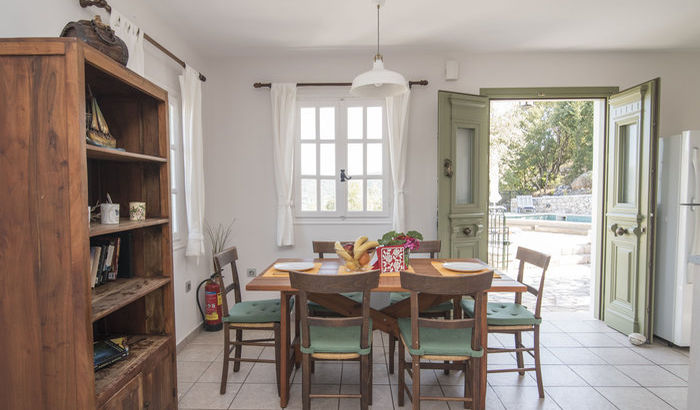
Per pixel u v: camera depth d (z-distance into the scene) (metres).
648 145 3.03
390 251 2.38
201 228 3.13
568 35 3.15
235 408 2.19
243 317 2.35
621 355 2.87
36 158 1.21
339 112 3.66
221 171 3.67
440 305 2.67
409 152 3.63
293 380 2.53
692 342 1.66
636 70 3.55
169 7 2.65
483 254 3.71
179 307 3.03
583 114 11.03
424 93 3.60
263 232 3.70
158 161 1.83
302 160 3.71
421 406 2.19
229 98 3.65
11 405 1.25
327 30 3.04
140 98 1.84
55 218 1.21
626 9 2.69
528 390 2.37
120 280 1.81
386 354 2.93
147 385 1.63
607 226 3.55
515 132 11.53
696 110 3.54
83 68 1.22
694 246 2.88
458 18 2.84
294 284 1.91
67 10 1.85
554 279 5.48
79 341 1.23
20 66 1.19
